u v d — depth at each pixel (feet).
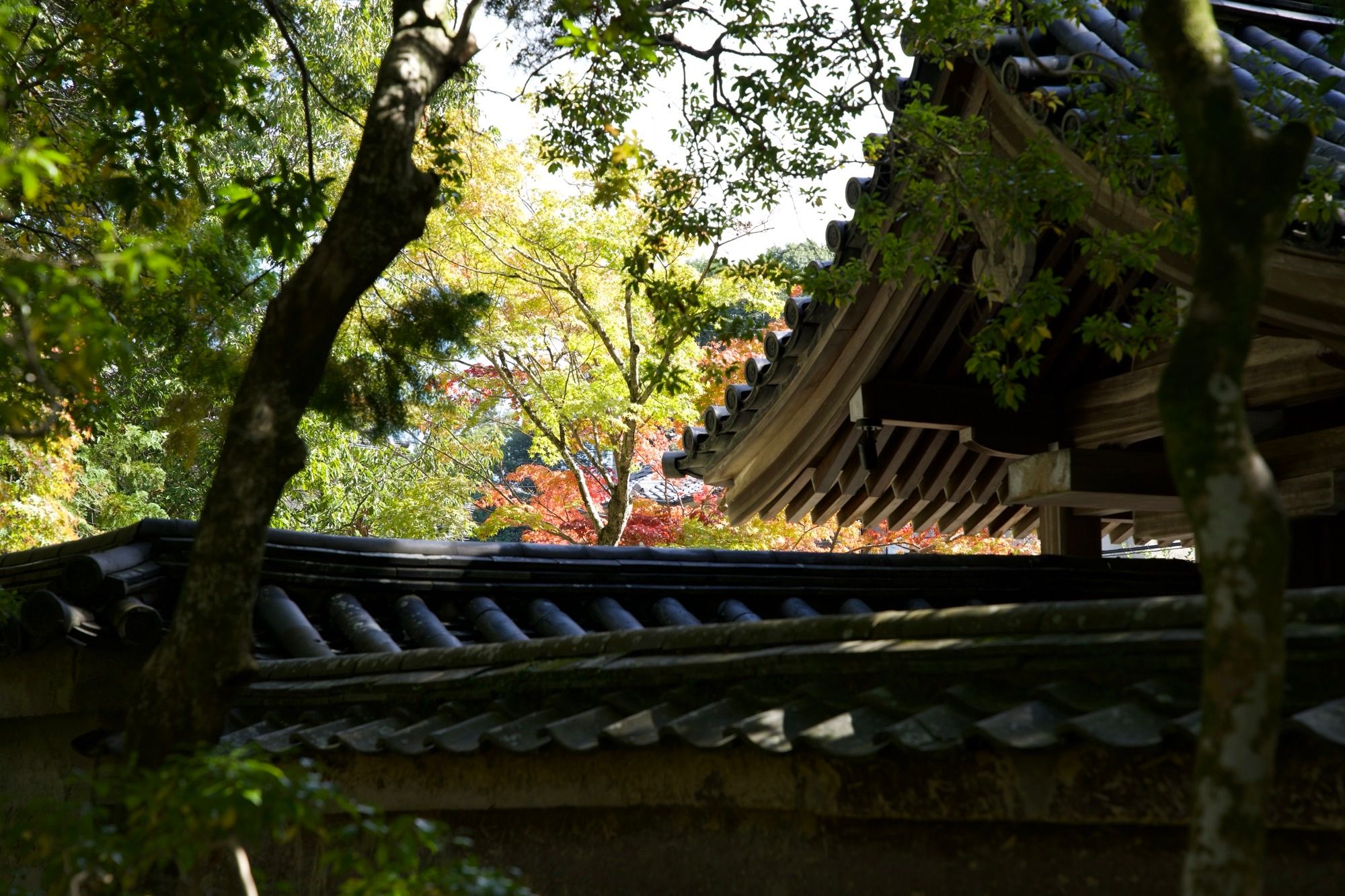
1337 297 13.70
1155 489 22.16
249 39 14.67
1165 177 14.28
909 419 22.93
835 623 9.18
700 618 20.38
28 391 13.42
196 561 8.72
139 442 58.80
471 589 18.48
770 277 19.16
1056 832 7.89
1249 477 5.11
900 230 19.63
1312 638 6.87
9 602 14.48
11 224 22.47
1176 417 5.27
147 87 14.02
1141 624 7.61
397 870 6.60
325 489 57.77
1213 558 5.10
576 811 10.73
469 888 6.43
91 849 6.44
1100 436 22.86
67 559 14.82
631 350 47.80
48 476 42.52
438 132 14.74
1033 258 17.67
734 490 27.45
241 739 13.09
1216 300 5.36
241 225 12.05
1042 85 16.74
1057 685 7.83
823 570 21.50
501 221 47.16
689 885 9.79
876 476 26.45
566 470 54.75
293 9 21.88
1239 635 4.99
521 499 59.98
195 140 15.28
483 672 11.43
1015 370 16.34
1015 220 15.81
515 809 11.05
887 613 8.98
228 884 12.85
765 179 18.63
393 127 9.37
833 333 22.26
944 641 8.48
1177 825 7.32
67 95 25.67
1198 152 5.65
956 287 21.80
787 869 9.24
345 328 30.22
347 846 10.21
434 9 10.18
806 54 17.44
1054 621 8.02
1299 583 23.50
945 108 18.28
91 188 20.70
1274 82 13.61
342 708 12.69
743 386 25.27
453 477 58.34
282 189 12.09
